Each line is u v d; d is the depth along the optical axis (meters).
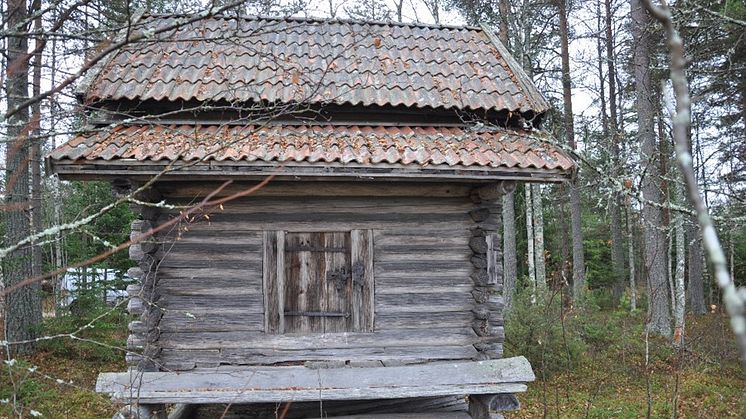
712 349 11.73
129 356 5.33
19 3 3.43
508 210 15.38
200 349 5.59
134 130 5.45
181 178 5.11
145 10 6.21
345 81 6.35
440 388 5.27
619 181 4.41
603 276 22.05
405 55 7.25
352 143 5.39
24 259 10.30
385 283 5.82
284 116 5.94
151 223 5.45
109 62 6.31
